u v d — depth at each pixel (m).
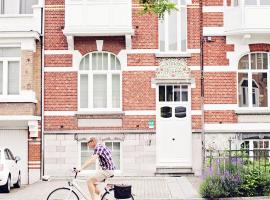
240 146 21.81
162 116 22.19
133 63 22.11
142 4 14.67
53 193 13.40
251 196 15.30
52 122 22.02
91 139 12.98
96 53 22.30
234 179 15.27
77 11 21.72
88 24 21.66
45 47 22.19
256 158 18.45
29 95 21.52
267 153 18.27
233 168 15.77
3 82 21.78
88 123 22.08
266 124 21.88
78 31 21.59
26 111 21.44
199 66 22.11
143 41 22.17
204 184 15.43
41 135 21.95
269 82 22.16
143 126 22.00
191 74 22.05
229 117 21.91
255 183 15.38
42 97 22.03
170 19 22.48
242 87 22.25
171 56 22.12
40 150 21.91
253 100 22.19
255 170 15.71
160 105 22.20
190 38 22.17
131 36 22.12
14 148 22.02
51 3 22.30
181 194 16.12
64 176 21.92
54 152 21.95
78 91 22.12
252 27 21.59
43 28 22.19
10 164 18.62
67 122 22.02
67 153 21.98
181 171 21.86
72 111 22.05
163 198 15.30
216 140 21.81
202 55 22.08
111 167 12.85
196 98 22.02
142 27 22.20
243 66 22.25
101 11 21.67
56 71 22.11
